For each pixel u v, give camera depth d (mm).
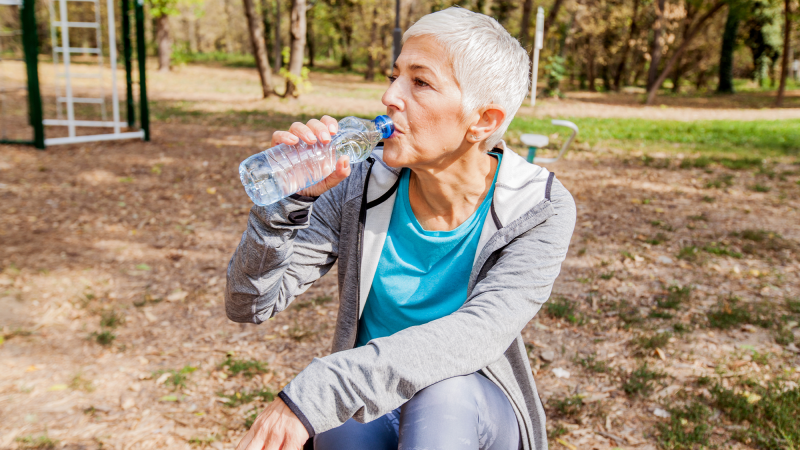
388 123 1211
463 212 1351
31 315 4223
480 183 1326
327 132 1138
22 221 6160
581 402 3205
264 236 1173
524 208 1266
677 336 3965
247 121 13477
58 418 3082
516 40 1245
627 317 4234
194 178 8156
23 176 7852
